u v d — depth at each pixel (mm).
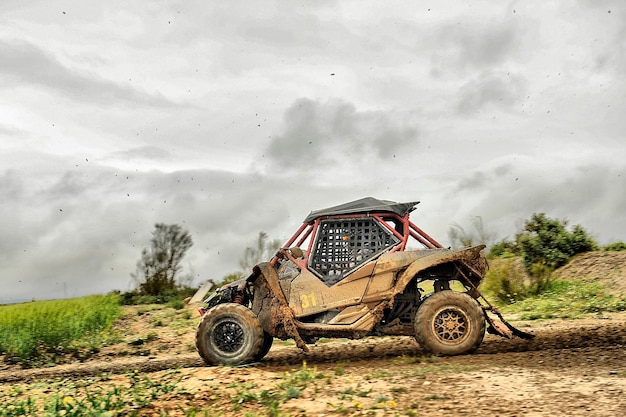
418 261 8773
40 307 19016
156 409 6402
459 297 8695
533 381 6477
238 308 8836
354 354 9773
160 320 16844
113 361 11859
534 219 21203
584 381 6371
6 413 6477
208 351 8805
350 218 9078
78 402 6457
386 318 9172
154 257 24031
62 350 13039
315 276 8938
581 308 14188
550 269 18797
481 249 8906
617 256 18859
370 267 8828
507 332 8961
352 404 5949
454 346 8633
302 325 8734
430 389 6379
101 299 21844
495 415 5340
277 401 6250
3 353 13289
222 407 6324
